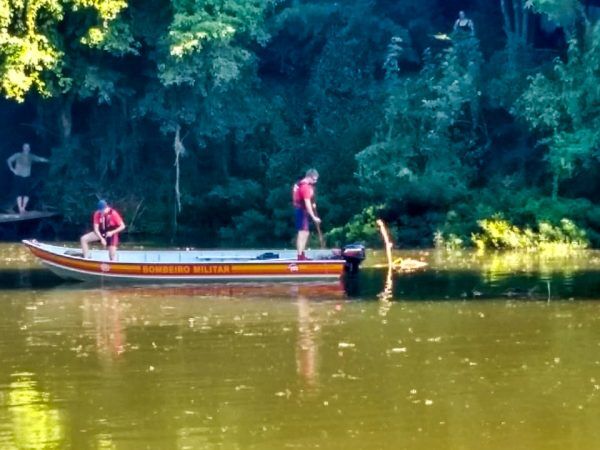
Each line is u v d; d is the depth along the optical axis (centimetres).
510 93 3130
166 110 3375
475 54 3272
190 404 1235
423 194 2939
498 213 2841
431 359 1431
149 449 1085
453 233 2862
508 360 1421
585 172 2980
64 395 1282
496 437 1104
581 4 3105
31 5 3105
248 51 3384
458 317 1734
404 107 3161
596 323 1664
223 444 1095
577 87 2931
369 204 3066
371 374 1354
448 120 3108
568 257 2566
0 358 1476
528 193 2970
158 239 3231
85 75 3281
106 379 1352
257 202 3356
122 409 1220
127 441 1110
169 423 1165
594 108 2920
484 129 3186
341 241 2964
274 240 3133
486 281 2142
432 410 1196
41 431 1146
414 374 1352
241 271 2198
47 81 3256
